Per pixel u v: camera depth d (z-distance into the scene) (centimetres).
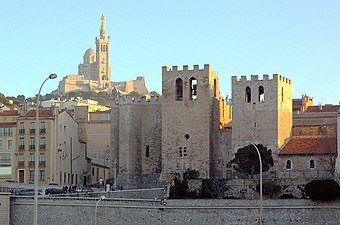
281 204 14225
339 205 13912
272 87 17650
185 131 18712
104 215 14962
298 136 17925
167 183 16188
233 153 17900
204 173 18375
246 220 14300
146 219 14725
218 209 14438
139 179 19775
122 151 19875
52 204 15312
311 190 14062
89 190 17788
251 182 15662
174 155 18750
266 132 17588
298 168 17025
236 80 18062
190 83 18862
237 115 17962
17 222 15462
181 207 14575
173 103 18912
